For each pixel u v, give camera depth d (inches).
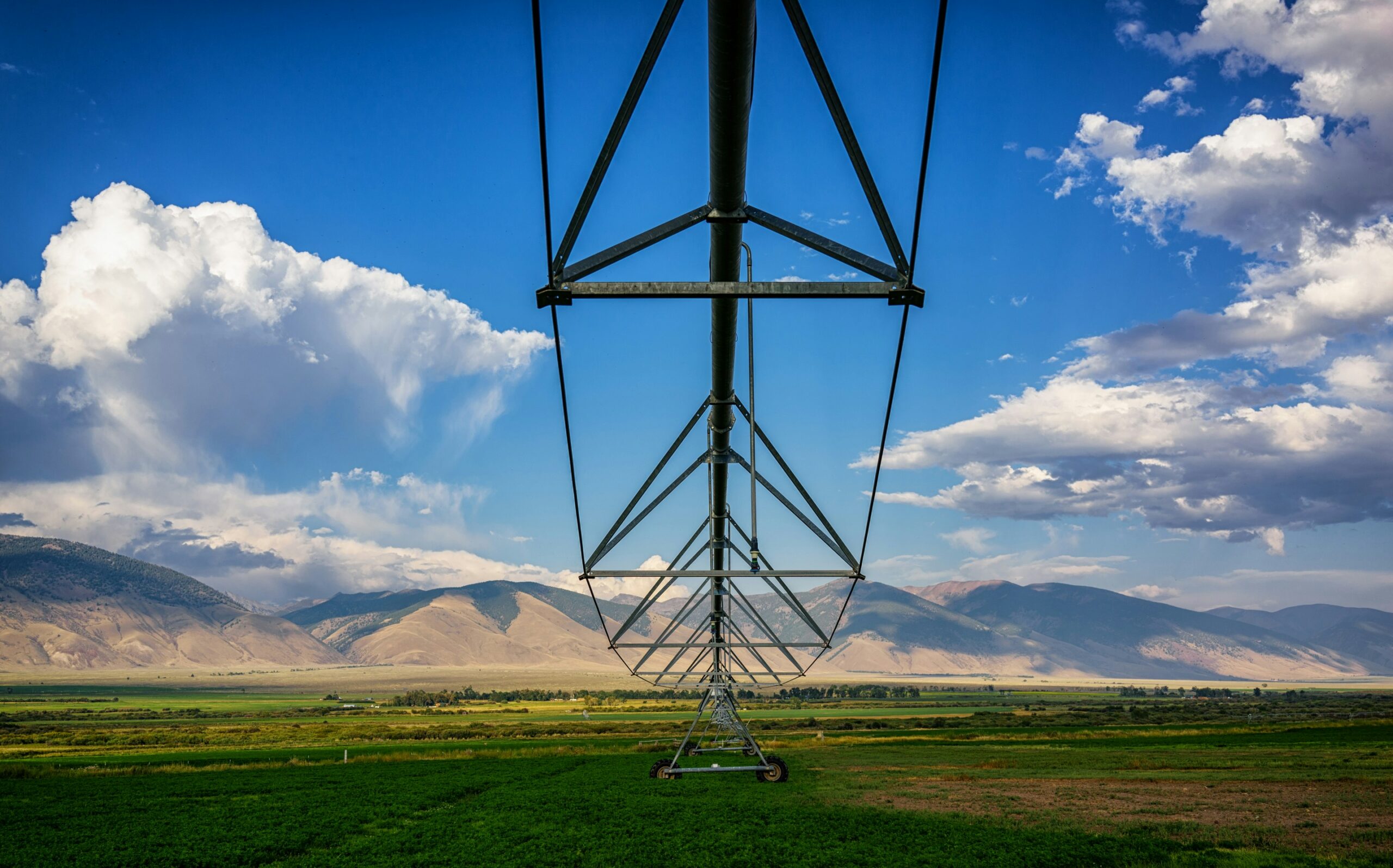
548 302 562.9
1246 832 1200.2
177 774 2427.4
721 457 1171.9
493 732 4909.0
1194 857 1026.1
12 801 1823.3
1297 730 3909.9
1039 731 4254.4
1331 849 1055.6
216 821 1489.9
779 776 1919.3
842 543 1060.5
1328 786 1756.9
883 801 1612.9
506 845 1186.6
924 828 1266.0
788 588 1408.7
